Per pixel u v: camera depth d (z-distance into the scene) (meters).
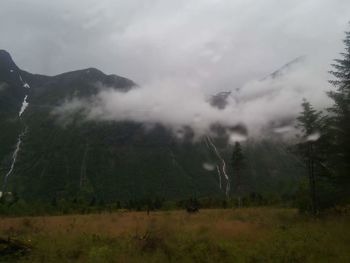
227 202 86.94
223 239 20.31
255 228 24.95
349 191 34.38
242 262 14.84
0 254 16.17
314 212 36.25
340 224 23.78
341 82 30.09
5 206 70.81
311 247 16.66
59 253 16.80
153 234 20.28
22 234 25.12
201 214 47.31
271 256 15.45
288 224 27.78
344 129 30.70
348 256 14.81
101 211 75.62
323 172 36.59
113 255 16.05
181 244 17.81
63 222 36.53
